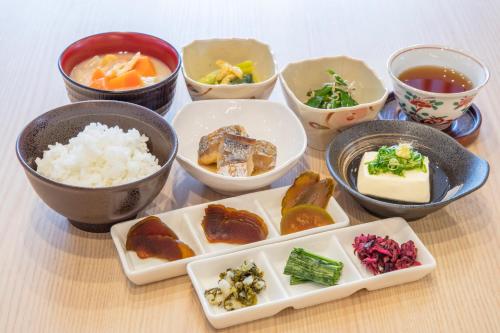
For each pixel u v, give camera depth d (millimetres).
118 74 939
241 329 757
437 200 865
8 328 749
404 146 872
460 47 1147
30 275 795
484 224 868
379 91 953
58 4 1207
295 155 873
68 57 952
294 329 761
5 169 902
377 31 1170
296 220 836
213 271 794
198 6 1206
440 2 1257
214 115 929
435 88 952
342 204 887
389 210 832
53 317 760
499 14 1235
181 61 951
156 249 803
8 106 984
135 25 1155
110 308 771
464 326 768
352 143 905
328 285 784
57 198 776
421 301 789
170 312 770
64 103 996
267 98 969
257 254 802
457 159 884
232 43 1004
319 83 993
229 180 832
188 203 880
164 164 813
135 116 854
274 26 1163
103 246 827
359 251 811
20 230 837
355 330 763
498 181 917
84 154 811
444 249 841
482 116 1010
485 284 807
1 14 1175
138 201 794
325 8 1218
